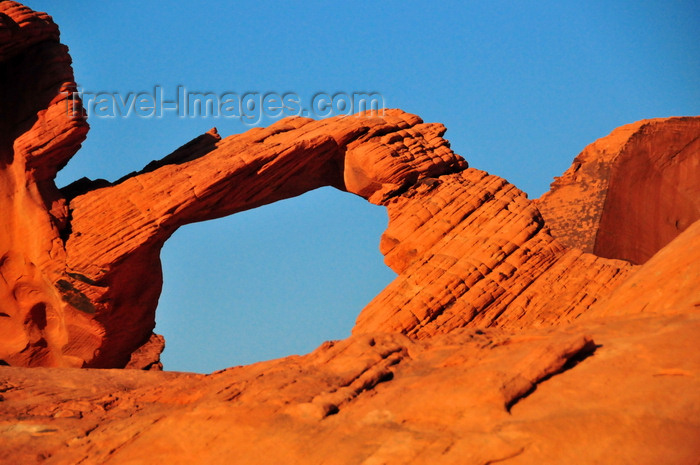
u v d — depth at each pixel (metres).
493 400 11.93
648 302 14.82
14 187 29.64
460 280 28.47
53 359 30.16
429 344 15.78
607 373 12.04
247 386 14.73
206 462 13.10
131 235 29.25
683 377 11.29
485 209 31.39
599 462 10.20
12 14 29.48
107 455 14.08
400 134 34.00
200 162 31.66
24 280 29.61
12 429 15.29
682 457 9.76
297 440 12.75
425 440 11.49
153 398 16.55
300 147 31.64
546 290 28.33
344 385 14.17
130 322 30.30
